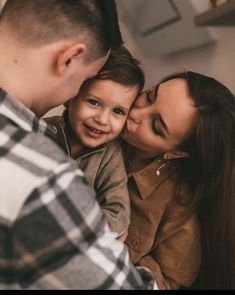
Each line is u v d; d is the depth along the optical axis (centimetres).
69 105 84
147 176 87
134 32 118
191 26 94
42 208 45
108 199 82
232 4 70
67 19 56
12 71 57
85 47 59
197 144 80
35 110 63
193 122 79
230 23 83
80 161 87
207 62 97
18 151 47
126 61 78
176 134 80
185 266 85
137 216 88
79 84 65
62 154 49
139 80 81
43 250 45
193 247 85
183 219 85
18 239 44
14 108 53
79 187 48
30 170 45
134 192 89
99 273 48
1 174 45
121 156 88
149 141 83
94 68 65
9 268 46
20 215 44
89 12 58
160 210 86
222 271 84
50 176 46
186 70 98
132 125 84
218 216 83
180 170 86
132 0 109
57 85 61
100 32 60
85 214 48
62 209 46
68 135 88
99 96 78
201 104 78
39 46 56
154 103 81
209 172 82
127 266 53
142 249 87
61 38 57
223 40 91
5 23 58
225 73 92
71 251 46
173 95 80
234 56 88
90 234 48
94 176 86
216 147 80
